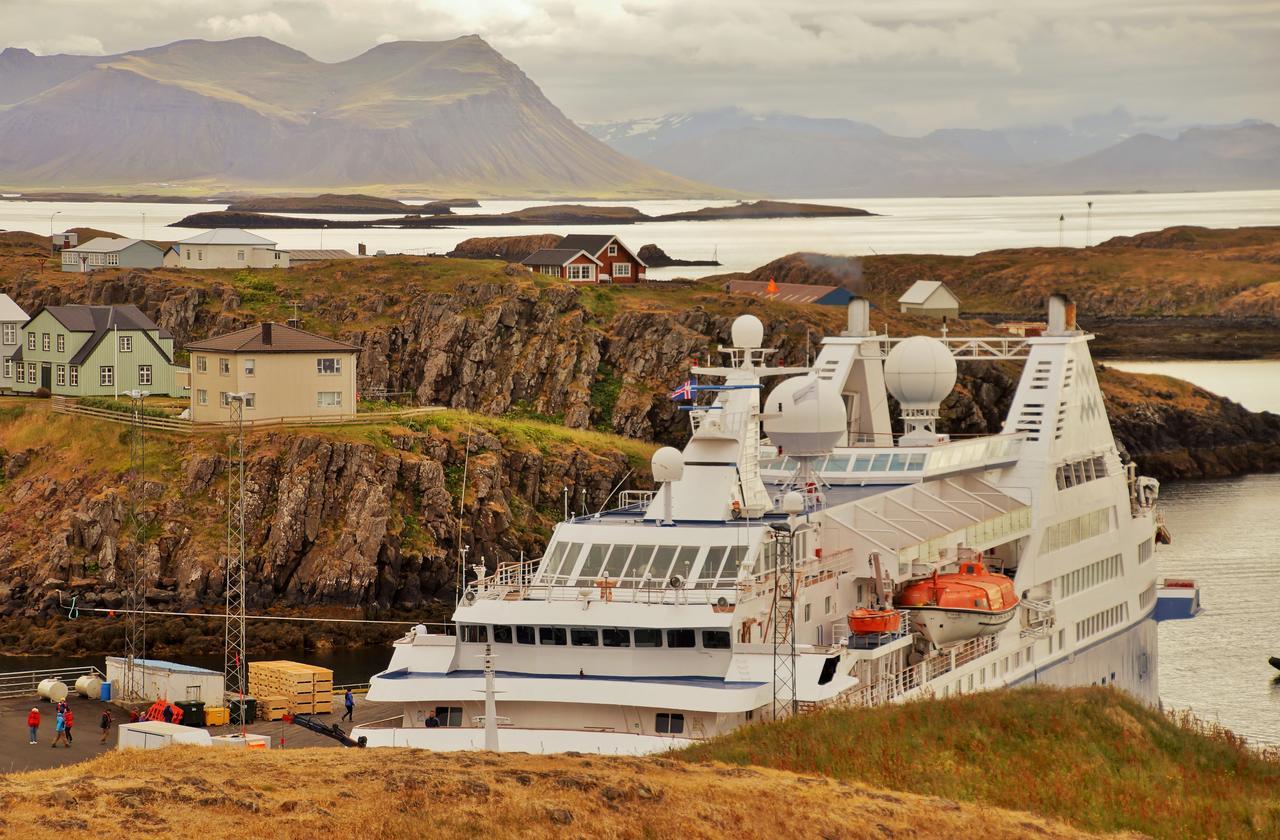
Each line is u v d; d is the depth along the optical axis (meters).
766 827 67.75
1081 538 132.00
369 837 61.91
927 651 108.81
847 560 108.19
